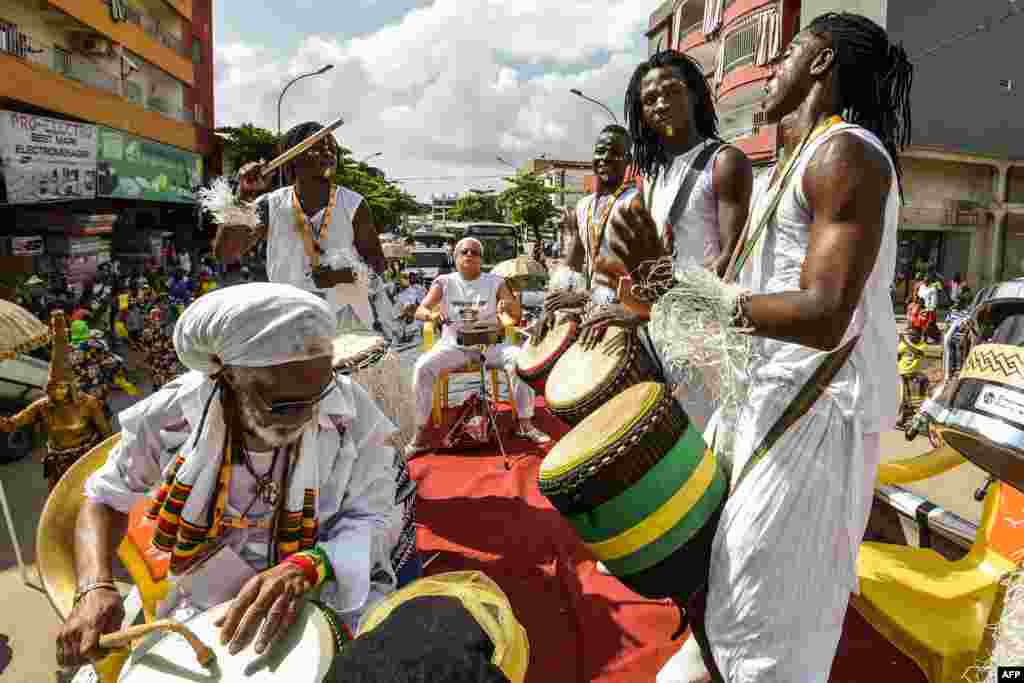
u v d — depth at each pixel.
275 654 1.51
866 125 1.80
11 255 16.31
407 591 1.69
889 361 1.76
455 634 1.06
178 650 1.55
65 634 1.64
